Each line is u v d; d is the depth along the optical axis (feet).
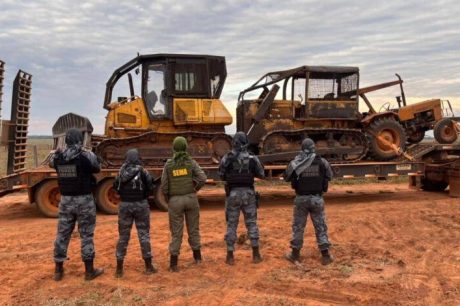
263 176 23.89
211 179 40.70
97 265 23.35
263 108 42.52
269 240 28.07
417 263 23.27
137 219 21.77
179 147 22.65
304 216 23.35
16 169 41.11
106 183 38.42
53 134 40.29
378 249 25.81
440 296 18.72
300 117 44.52
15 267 23.13
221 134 41.22
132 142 39.81
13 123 40.45
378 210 38.50
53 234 31.01
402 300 18.25
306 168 22.94
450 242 27.66
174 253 22.11
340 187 57.11
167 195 22.75
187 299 18.44
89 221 21.18
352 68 43.88
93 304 18.01
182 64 40.83
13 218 38.04
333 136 44.73
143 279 21.07
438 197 47.19
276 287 19.72
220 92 42.09
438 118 47.47
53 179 37.78
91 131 38.88
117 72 41.16
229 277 21.29
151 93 40.70
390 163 44.83
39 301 18.44
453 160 47.44
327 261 23.00
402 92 47.11
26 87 42.65
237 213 23.35
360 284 19.89
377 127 44.80
